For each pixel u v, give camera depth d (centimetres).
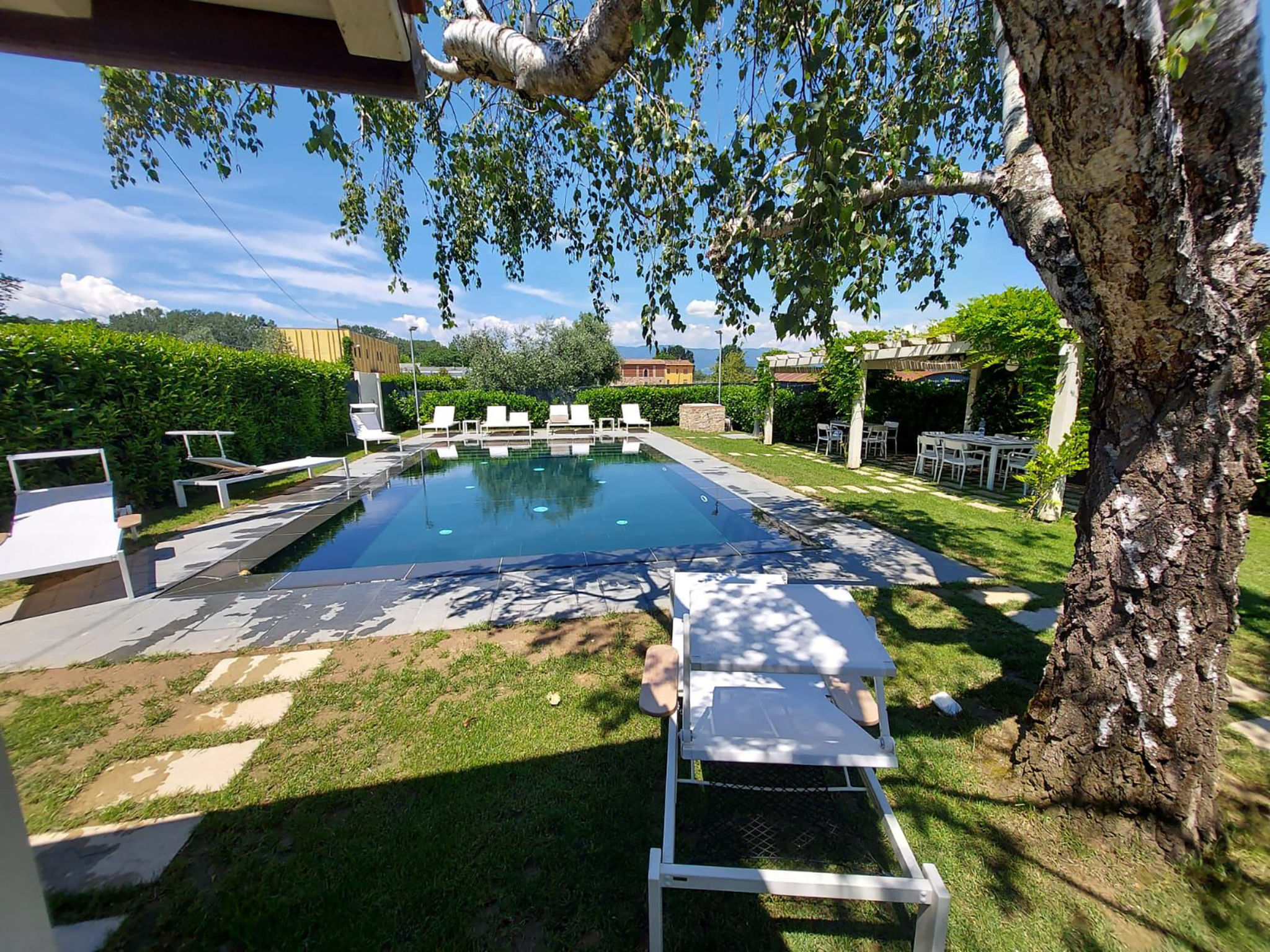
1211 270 156
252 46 120
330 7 102
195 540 530
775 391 1332
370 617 354
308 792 202
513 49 193
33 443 506
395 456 1156
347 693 266
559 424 1605
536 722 244
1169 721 173
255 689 269
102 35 113
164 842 180
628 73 295
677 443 1372
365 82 129
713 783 181
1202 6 103
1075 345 577
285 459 1001
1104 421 184
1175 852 173
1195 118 145
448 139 380
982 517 622
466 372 2053
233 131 350
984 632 329
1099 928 153
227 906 158
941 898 131
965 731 238
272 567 468
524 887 164
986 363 766
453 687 271
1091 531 187
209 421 752
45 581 419
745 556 480
